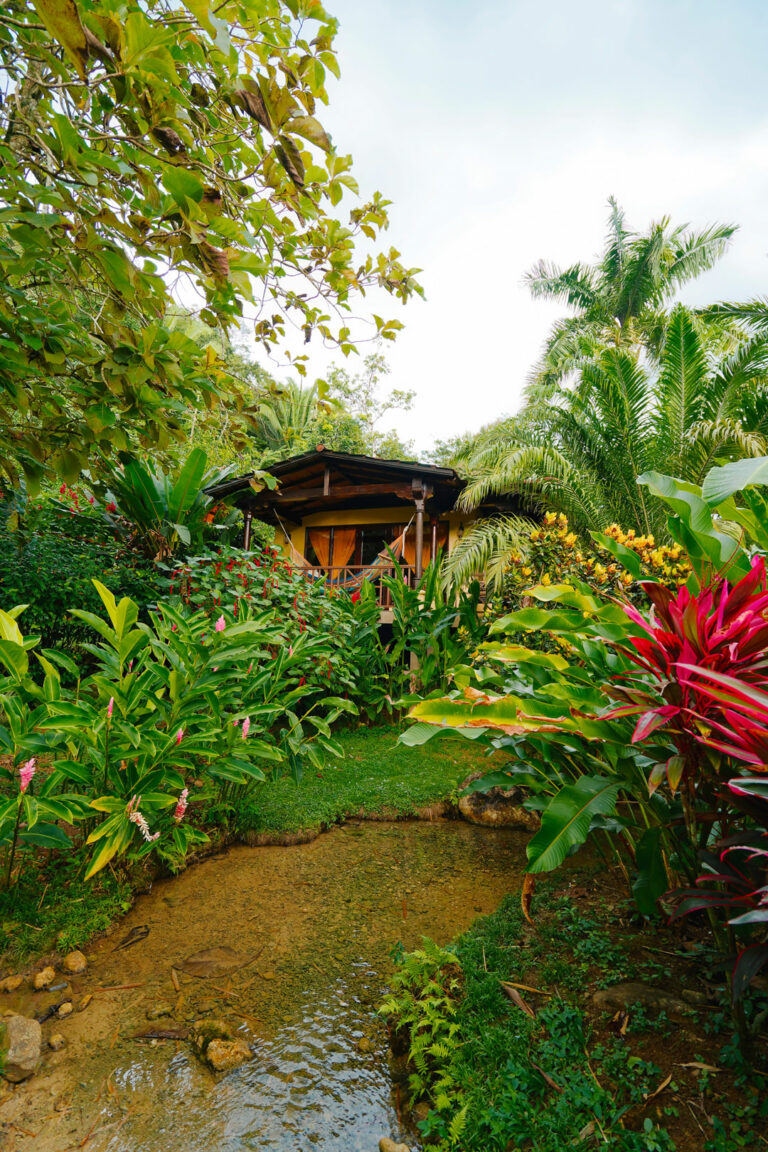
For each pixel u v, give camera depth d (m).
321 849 3.96
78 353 2.40
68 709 2.75
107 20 1.33
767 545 2.25
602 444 9.78
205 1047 2.15
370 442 21.78
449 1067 1.95
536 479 9.23
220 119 2.18
